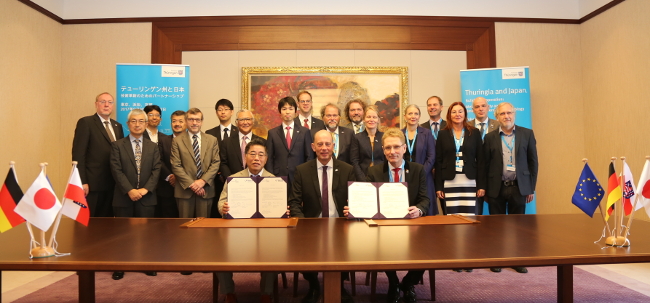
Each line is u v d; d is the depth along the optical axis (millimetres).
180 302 3275
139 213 4195
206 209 4273
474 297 3348
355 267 1551
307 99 4766
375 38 5859
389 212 2684
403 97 5816
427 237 2070
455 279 3922
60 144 5801
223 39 5844
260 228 2359
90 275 2396
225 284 2980
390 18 5855
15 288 3637
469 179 4270
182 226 2428
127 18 5824
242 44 5840
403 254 1694
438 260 1587
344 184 3143
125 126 5371
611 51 5344
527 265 1629
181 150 4293
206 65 5836
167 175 4609
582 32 5906
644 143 4820
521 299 3293
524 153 4270
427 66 5879
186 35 5848
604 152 5496
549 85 5926
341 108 5805
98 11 5852
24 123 5188
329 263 1549
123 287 3691
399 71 5836
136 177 4199
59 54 5801
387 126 5816
